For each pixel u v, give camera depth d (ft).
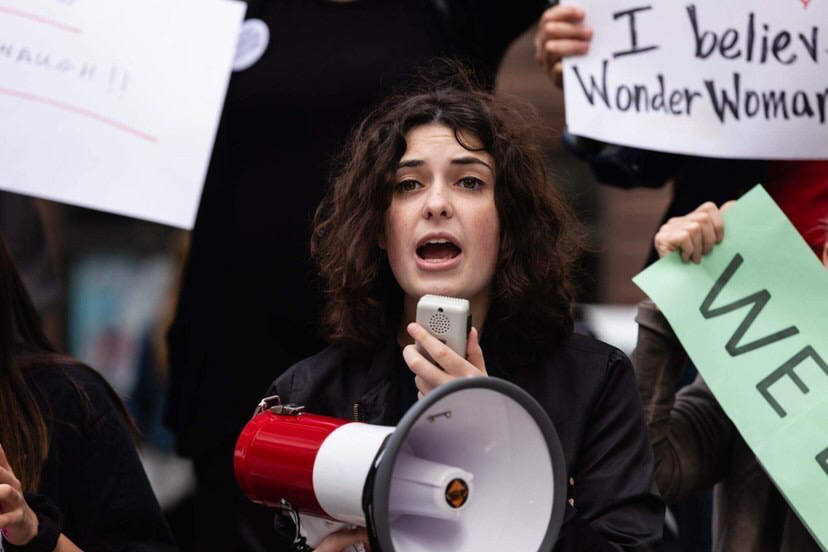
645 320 27.17
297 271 31.30
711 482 27.17
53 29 29.63
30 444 24.72
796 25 28.73
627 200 65.00
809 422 25.05
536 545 19.42
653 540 23.03
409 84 30.94
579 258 27.04
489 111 24.41
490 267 23.91
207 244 32.04
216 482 31.60
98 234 59.77
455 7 32.48
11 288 25.80
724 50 28.99
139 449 28.71
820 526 24.53
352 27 32.09
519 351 24.34
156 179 29.27
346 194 24.72
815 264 26.00
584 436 23.77
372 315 24.35
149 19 29.84
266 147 31.73
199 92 29.63
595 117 29.66
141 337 58.39
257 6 32.35
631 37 29.48
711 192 31.45
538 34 31.81
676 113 29.25
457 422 20.03
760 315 25.88
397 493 19.80
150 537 25.18
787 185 29.76
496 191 23.99
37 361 25.67
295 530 22.44
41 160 29.17
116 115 29.43
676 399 27.78
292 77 31.78
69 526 25.16
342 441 20.29
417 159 23.77
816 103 28.78
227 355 31.55
